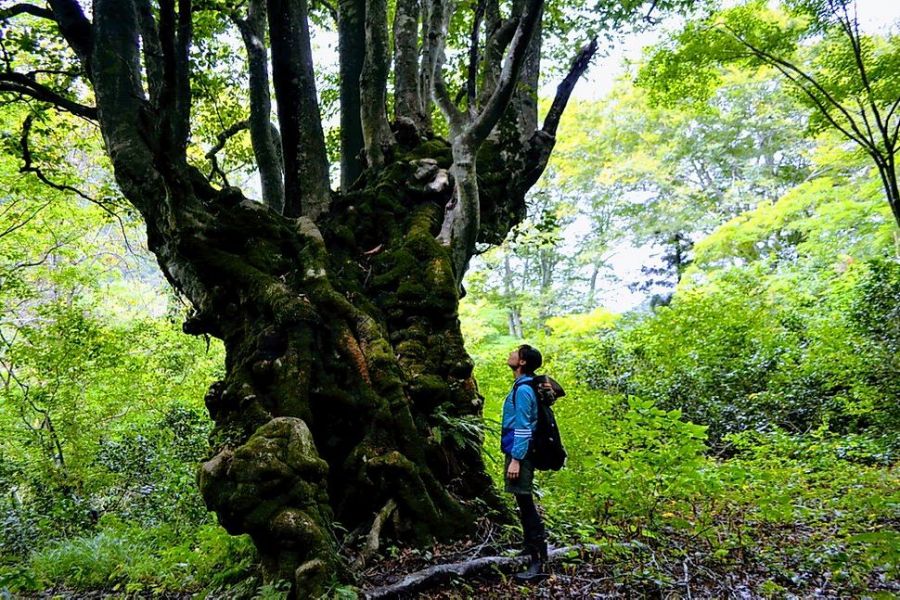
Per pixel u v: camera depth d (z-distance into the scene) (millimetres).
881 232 16516
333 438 4977
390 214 6543
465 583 4055
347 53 7895
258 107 8102
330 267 5828
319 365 5055
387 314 5801
